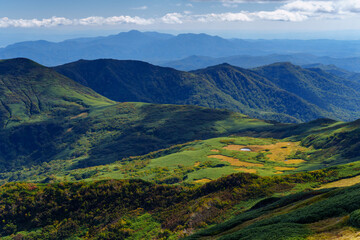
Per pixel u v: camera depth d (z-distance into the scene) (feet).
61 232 349.41
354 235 127.95
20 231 352.08
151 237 316.40
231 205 336.49
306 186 357.61
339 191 214.28
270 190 357.61
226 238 191.42
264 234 168.76
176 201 375.45
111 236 330.75
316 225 163.63
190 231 301.02
